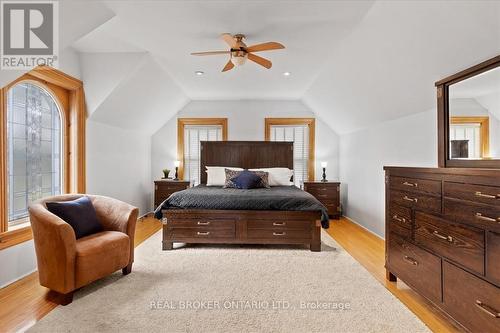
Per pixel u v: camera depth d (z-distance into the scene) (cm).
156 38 302
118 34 293
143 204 541
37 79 294
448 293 172
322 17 251
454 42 205
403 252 223
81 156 346
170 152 577
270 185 477
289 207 332
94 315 188
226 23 266
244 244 355
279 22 262
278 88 492
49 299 210
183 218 333
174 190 521
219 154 537
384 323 181
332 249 336
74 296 214
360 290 227
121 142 452
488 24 175
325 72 394
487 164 196
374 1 223
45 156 313
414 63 253
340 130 544
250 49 280
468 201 156
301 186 534
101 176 394
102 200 278
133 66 349
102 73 352
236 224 333
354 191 493
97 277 221
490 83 194
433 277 186
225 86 482
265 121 575
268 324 179
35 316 187
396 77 288
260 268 273
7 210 244
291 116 576
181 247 342
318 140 574
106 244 229
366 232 420
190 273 260
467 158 215
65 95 338
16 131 275
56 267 201
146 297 213
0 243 232
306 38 294
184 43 315
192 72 413
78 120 343
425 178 195
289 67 385
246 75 423
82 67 353
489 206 142
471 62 209
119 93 369
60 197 262
